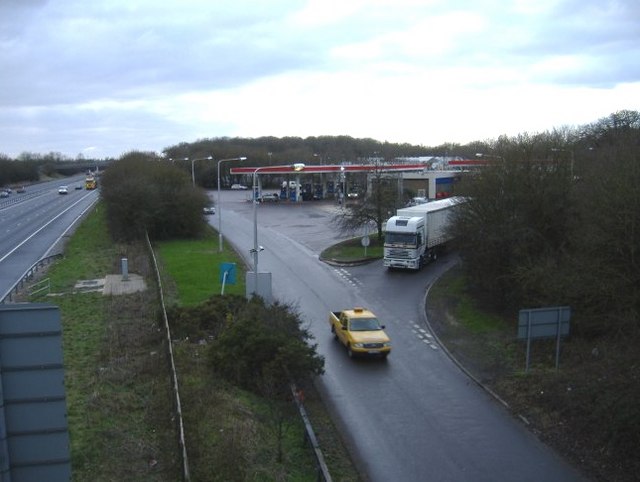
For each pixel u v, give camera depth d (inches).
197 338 955.3
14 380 209.0
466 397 773.9
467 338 1011.9
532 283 989.2
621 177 861.8
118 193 2298.2
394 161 3848.4
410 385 818.2
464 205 1288.1
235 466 502.3
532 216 1152.2
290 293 1369.3
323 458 589.0
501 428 681.0
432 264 1702.8
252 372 775.1
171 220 2331.4
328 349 982.4
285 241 2149.4
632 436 579.8
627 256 828.0
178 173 2501.2
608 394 630.5
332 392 792.3
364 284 1460.4
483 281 1187.9
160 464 526.0
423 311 1202.6
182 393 681.6
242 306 1015.0
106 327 1026.1
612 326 826.2
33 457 212.5
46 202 4298.7
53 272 1628.9
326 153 6446.9
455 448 633.6
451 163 3464.6
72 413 641.0
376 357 925.2
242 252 1948.8
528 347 805.2
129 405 666.2
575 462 597.6
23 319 208.4
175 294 1311.5
